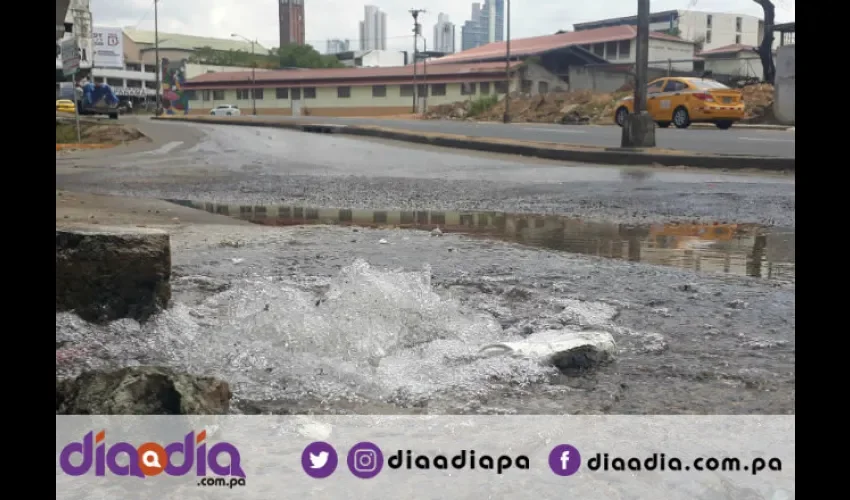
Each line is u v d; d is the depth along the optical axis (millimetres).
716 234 6363
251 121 34250
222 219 7438
